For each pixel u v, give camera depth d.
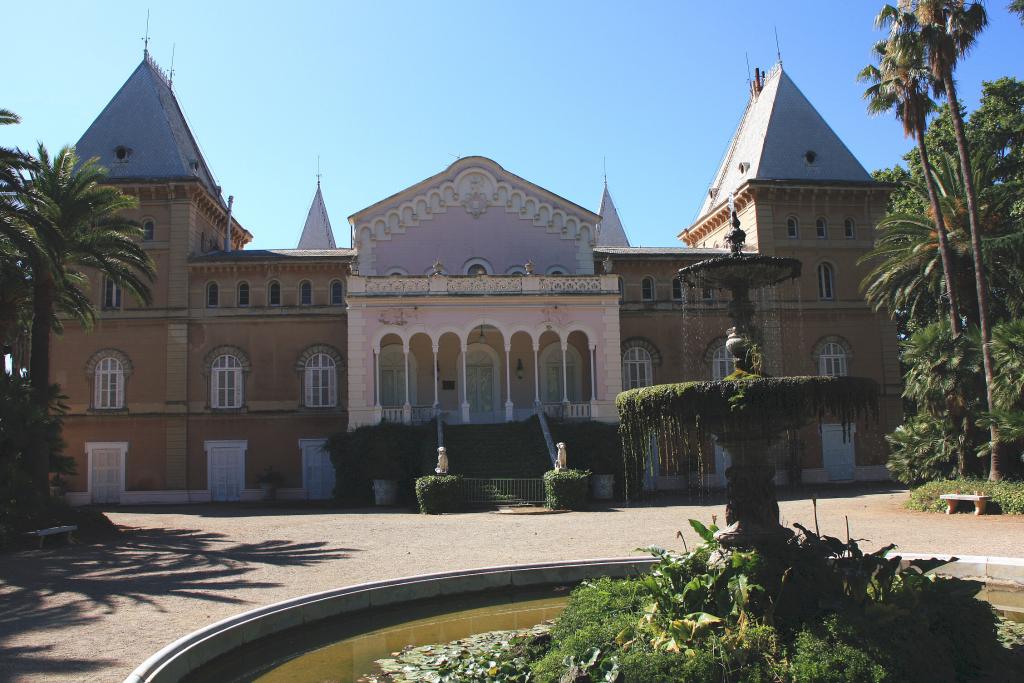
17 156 23.09
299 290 41.25
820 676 7.31
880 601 8.29
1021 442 25.08
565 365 37.56
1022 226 31.66
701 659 7.48
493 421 39.62
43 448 24.41
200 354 40.34
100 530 23.38
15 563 17.72
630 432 11.23
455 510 27.47
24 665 8.85
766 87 48.38
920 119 28.80
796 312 42.00
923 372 28.20
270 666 9.63
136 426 39.56
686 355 41.66
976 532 18.31
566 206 41.28
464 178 41.03
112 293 40.31
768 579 8.76
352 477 33.19
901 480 29.39
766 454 10.62
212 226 45.28
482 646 10.12
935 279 32.38
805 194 42.75
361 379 35.19
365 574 14.39
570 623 9.02
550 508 26.94
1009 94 37.75
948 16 27.25
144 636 10.16
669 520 22.34
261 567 15.66
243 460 39.81
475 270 40.38
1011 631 9.75
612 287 37.03
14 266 25.38
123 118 42.81
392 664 9.52
